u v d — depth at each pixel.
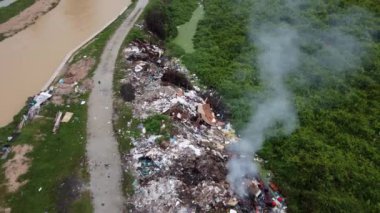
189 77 32.09
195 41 37.50
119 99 27.50
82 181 21.55
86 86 29.14
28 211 20.34
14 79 31.62
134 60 32.56
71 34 38.66
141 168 21.94
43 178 22.12
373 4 41.91
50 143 24.42
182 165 21.69
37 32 38.94
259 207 20.67
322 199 20.89
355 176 22.41
